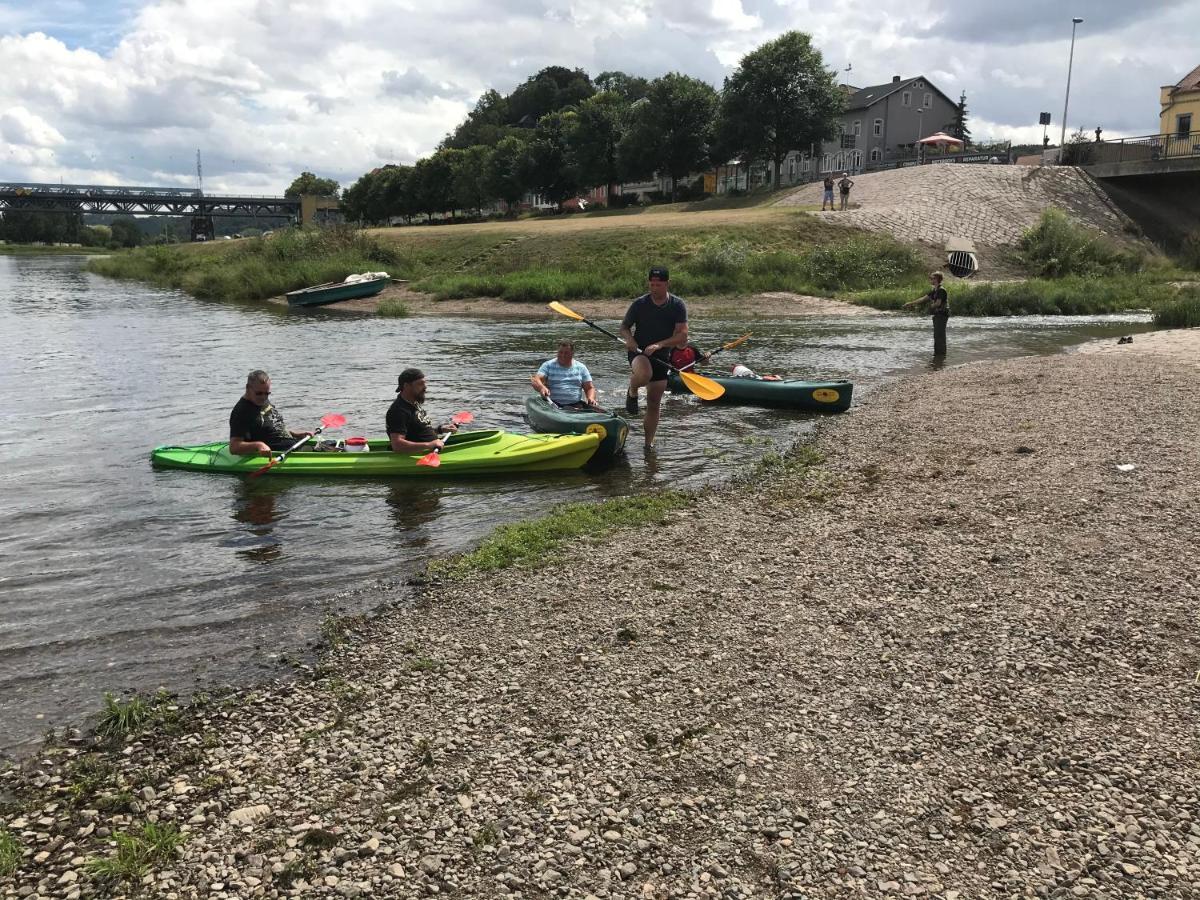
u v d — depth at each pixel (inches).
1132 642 183.8
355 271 1381.6
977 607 204.5
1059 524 259.3
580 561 246.4
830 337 819.4
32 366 635.5
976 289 1085.8
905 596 213.3
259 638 201.2
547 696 171.0
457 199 3186.5
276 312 1125.1
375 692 174.6
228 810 137.3
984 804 134.9
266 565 248.4
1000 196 1627.7
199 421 449.1
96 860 124.7
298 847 127.6
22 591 228.8
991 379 534.9
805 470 344.8
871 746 151.3
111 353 709.9
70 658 191.8
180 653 193.9
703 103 2378.2
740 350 725.3
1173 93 1968.5
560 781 142.7
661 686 173.6
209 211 4397.1
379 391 531.8
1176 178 1716.3
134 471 348.8
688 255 1332.4
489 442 359.6
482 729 159.5
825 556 244.1
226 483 333.4
